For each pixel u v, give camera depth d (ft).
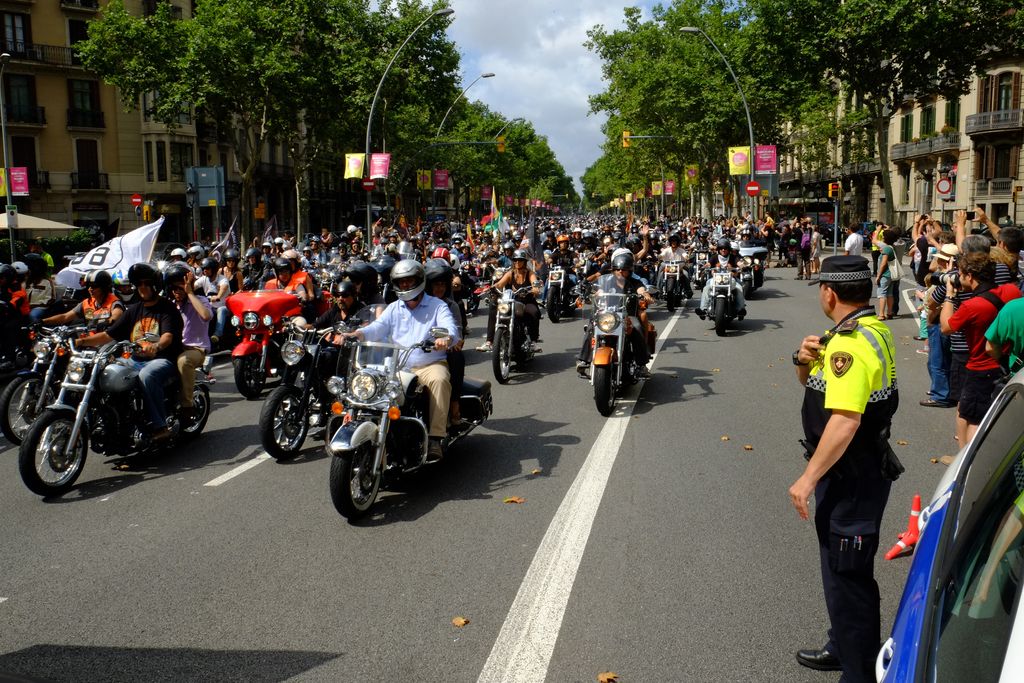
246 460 25.21
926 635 6.81
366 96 128.16
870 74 127.03
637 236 61.98
